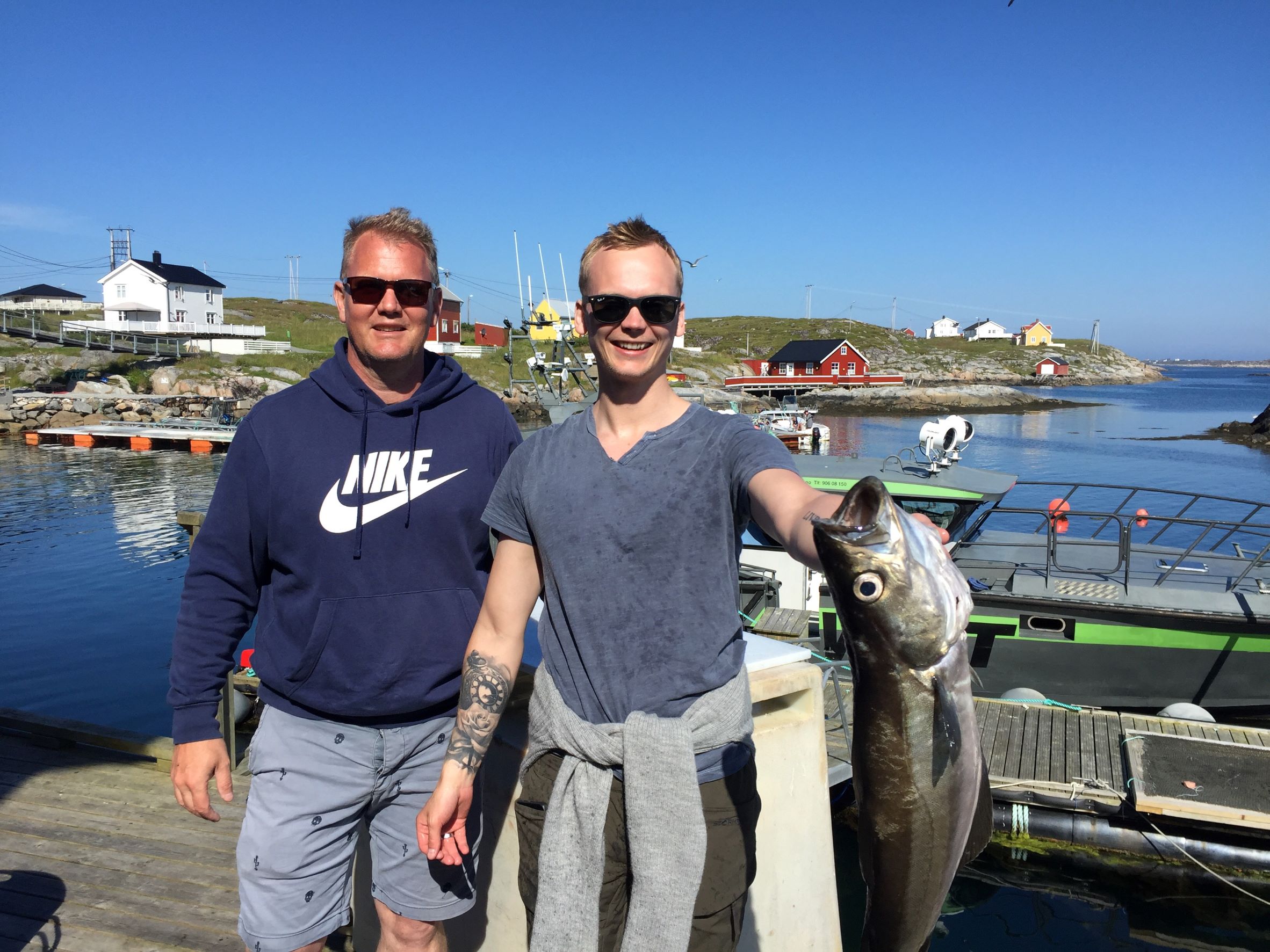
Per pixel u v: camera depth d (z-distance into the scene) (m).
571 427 2.06
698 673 1.86
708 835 1.84
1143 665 8.09
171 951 3.52
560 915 1.84
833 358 68.31
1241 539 17.62
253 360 50.84
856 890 5.84
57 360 45.78
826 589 8.57
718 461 1.89
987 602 8.29
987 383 100.56
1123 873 5.87
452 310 57.66
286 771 2.29
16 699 10.31
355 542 2.27
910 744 1.66
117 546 18.41
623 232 1.95
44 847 4.32
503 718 2.77
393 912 2.43
